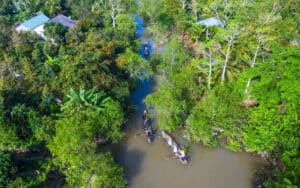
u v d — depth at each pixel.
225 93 47.22
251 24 56.28
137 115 51.53
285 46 52.56
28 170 41.47
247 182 42.00
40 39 66.25
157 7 72.69
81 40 63.62
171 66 54.69
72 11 80.50
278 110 43.53
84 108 45.53
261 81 43.25
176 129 48.12
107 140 46.72
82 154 38.47
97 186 37.03
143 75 55.56
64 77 50.75
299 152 40.69
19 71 54.69
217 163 44.34
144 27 76.44
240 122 44.72
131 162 44.59
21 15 79.69
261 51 51.31
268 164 43.78
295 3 68.50
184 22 69.69
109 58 55.34
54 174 41.25
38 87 50.62
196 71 52.41
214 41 55.25
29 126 43.94
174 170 43.56
